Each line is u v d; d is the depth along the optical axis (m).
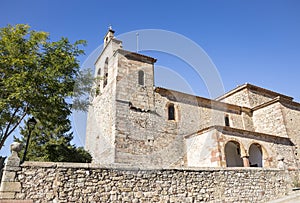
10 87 7.35
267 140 12.05
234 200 7.01
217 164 9.60
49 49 8.61
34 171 4.94
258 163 11.89
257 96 16.70
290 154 12.73
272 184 8.03
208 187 6.75
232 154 12.51
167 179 6.26
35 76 7.35
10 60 7.61
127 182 5.73
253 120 15.60
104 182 5.48
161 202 5.93
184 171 6.61
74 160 9.51
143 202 5.71
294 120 14.45
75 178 5.23
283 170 8.62
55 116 8.54
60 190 5.00
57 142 11.97
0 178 5.60
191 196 6.37
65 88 7.67
